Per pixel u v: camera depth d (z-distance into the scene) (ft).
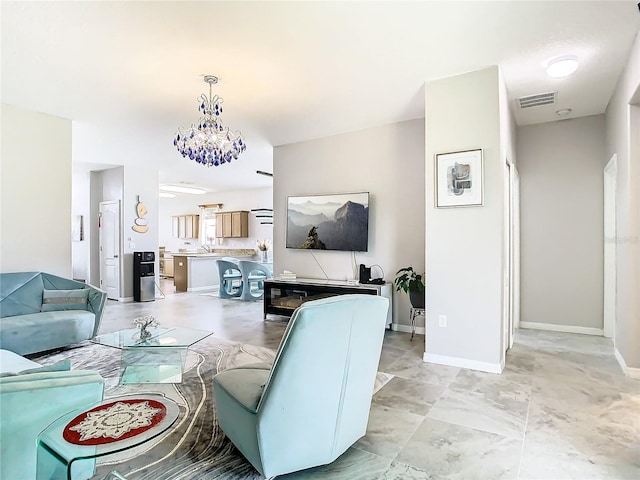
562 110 14.57
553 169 16.01
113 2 7.64
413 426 7.72
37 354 12.49
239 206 36.19
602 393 9.30
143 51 9.70
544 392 9.38
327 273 17.78
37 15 8.05
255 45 9.43
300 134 17.47
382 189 16.26
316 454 6.04
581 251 15.56
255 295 25.12
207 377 10.55
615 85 12.07
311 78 11.41
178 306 21.99
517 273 16.31
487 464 6.39
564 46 9.61
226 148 11.96
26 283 13.35
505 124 11.94
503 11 8.09
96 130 16.46
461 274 11.25
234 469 6.25
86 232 25.84
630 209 10.39
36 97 12.81
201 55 9.92
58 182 14.84
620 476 6.03
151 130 16.46
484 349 10.94
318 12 8.05
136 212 24.29
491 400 8.93
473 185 10.99
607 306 14.89
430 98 11.66
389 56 10.07
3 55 9.86
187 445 6.97
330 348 5.73
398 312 15.93
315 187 18.11
